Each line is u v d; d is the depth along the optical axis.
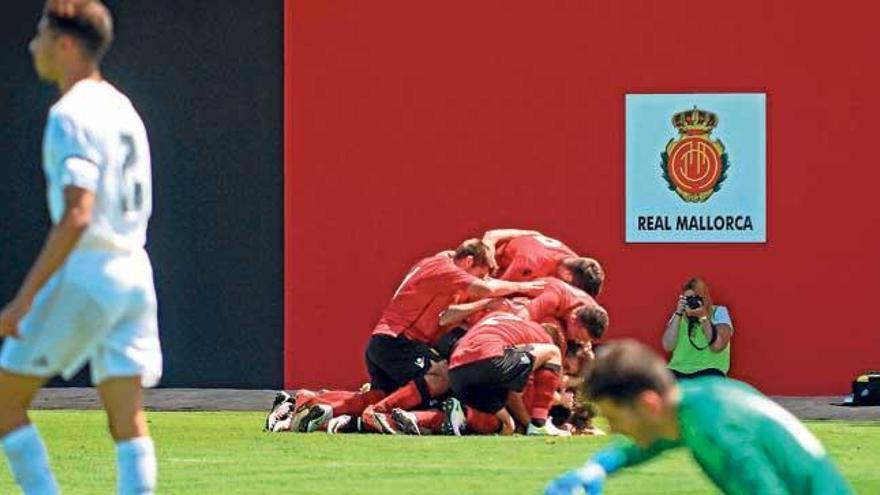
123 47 60.84
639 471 37.16
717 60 59.75
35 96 61.06
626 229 59.81
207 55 60.78
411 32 60.19
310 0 60.34
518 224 60.16
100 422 49.47
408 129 60.31
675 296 59.81
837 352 59.78
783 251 59.78
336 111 60.50
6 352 25.11
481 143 60.12
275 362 61.00
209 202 61.03
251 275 61.03
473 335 44.78
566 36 59.94
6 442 25.50
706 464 19.73
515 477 37.00
